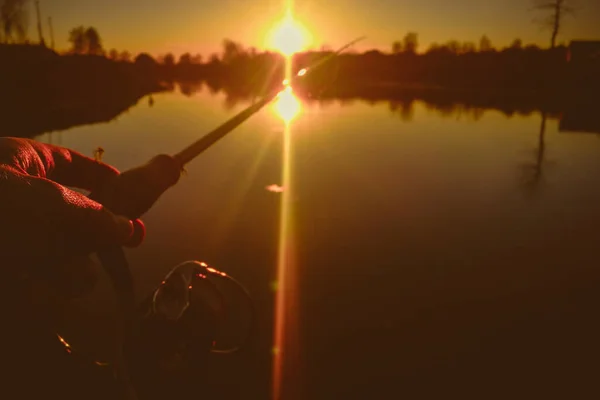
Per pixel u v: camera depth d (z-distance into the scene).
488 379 2.52
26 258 0.59
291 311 3.11
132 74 32.03
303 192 5.97
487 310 3.20
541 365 2.61
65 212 0.59
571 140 10.85
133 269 3.68
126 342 0.99
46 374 0.74
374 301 3.29
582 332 2.93
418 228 4.76
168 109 18.61
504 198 5.84
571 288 3.50
